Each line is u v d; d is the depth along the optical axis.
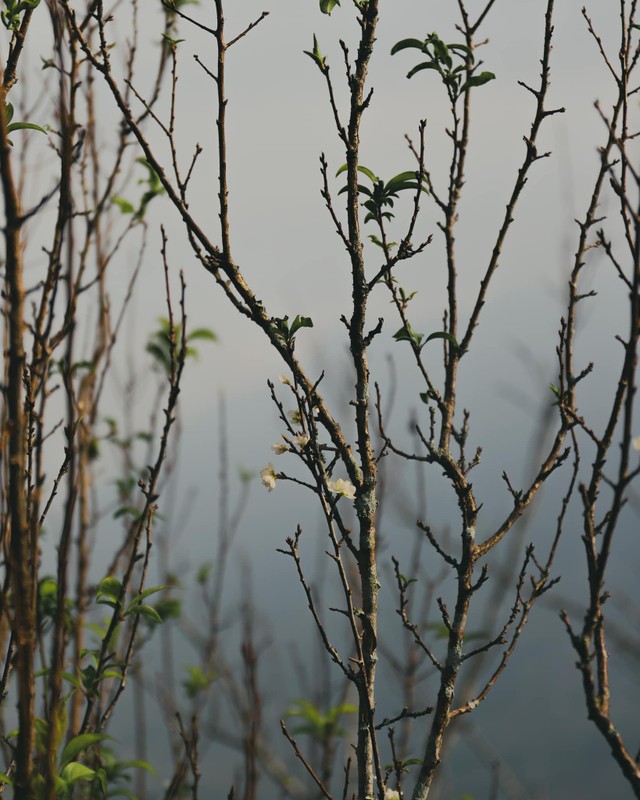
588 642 2.15
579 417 2.30
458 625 2.68
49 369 3.05
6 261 1.92
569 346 2.81
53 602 3.43
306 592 2.52
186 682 4.70
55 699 2.03
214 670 4.73
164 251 3.26
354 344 2.70
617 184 2.16
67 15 2.66
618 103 2.92
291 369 2.68
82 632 3.50
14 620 2.02
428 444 2.80
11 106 2.79
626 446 2.08
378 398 2.76
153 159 2.72
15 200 1.93
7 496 1.96
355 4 2.76
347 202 2.71
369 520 2.66
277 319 2.70
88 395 3.82
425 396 2.97
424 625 4.28
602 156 2.62
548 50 3.10
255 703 4.07
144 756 4.29
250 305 2.71
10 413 1.94
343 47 2.70
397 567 2.73
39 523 2.55
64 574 2.06
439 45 3.16
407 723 4.14
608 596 2.20
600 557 2.15
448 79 3.20
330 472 2.72
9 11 2.84
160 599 4.91
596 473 2.27
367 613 2.60
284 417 2.64
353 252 2.70
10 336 1.93
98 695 3.18
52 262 2.82
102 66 2.70
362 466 2.69
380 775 2.42
